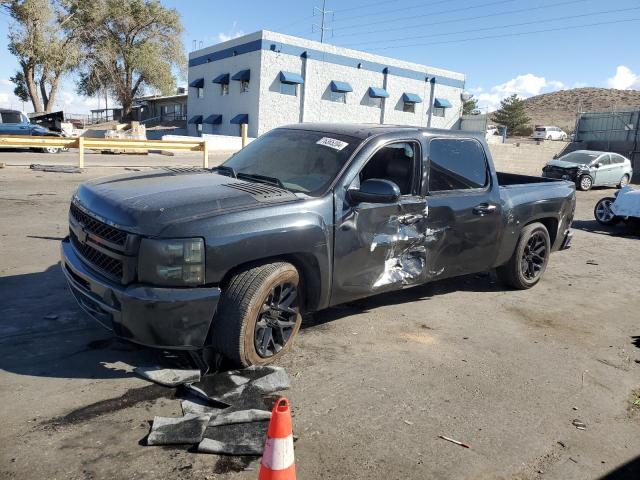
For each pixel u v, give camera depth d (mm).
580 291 6801
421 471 2930
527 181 7293
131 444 2967
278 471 2305
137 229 3441
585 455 3211
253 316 3721
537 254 6488
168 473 2750
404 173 4836
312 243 3982
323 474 2838
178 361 3934
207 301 3510
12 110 23078
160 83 47031
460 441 3240
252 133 34875
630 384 4215
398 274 4781
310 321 5008
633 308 6227
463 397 3789
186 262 3441
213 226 3523
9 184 12281
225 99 37750
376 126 5027
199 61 40625
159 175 4582
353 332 4816
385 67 39438
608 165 22047
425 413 3531
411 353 4465
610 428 3539
